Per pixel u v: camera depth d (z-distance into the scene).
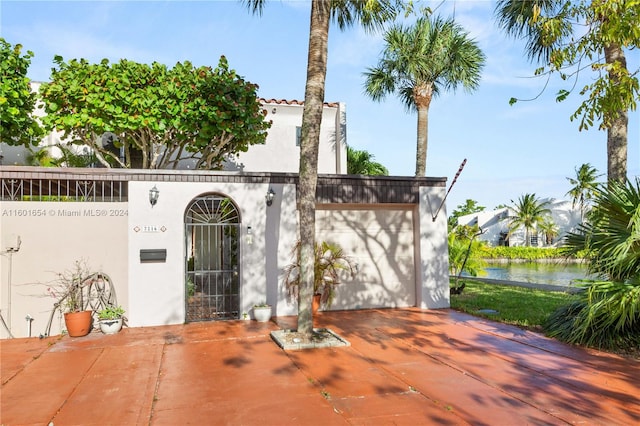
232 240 11.48
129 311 9.41
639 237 6.47
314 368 6.45
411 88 18.56
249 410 4.89
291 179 10.66
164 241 9.66
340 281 11.41
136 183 9.55
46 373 6.36
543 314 10.20
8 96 10.22
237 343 8.00
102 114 10.95
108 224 9.46
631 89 5.46
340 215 11.52
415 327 9.23
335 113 17.27
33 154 13.14
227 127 11.70
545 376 5.98
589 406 4.92
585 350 7.28
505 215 57.25
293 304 10.59
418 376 6.04
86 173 9.27
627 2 5.03
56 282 9.07
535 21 6.25
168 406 5.05
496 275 28.88
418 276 11.77
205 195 10.29
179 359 7.00
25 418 4.75
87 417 4.76
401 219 12.01
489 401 5.10
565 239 7.95
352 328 9.17
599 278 7.51
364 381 5.85
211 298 12.34
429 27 16.38
